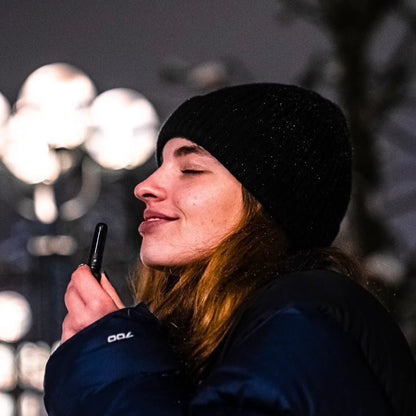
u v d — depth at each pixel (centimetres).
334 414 139
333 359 142
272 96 177
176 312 171
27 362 591
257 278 165
